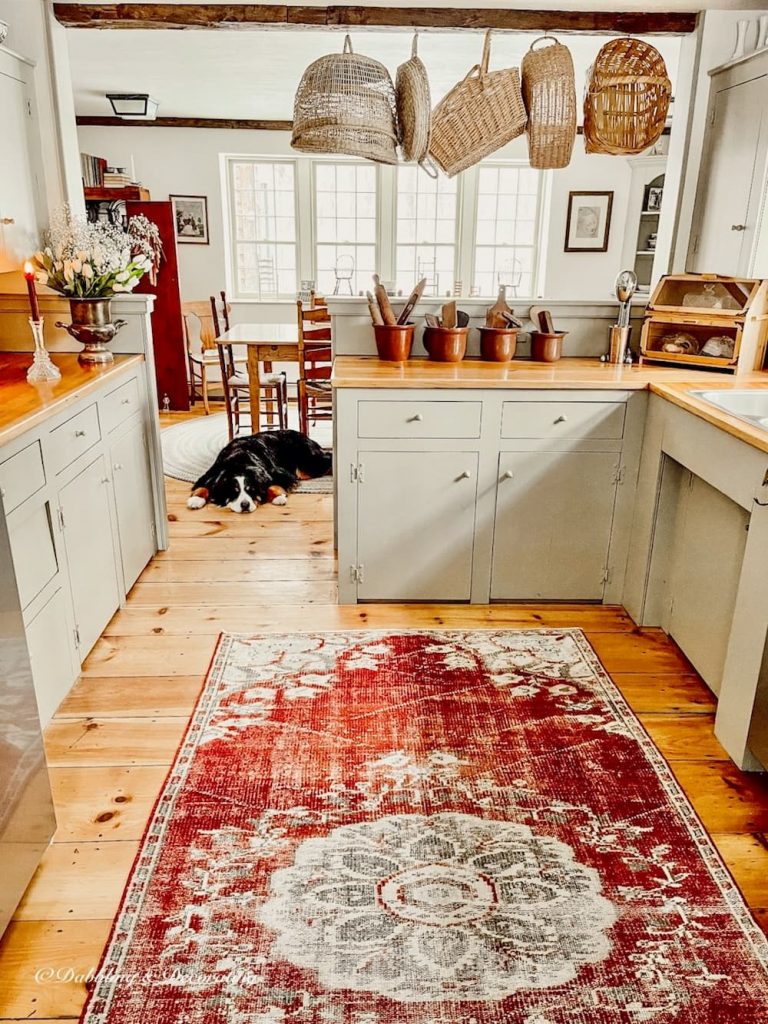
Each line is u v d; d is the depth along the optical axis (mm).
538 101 2580
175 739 2162
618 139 2725
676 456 2504
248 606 2959
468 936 1546
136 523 3117
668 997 1424
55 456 2211
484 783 1995
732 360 2873
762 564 1930
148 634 2738
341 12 3004
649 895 1652
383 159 2492
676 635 2674
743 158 2812
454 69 4617
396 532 2867
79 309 2820
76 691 2387
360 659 2576
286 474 4363
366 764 2061
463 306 3225
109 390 2750
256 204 7262
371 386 2660
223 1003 1404
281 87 5320
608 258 7051
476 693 2393
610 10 3008
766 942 1538
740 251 2852
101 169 6023
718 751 2145
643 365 3068
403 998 1416
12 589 1540
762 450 1936
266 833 1816
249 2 2977
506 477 2807
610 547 2926
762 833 1843
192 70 4746
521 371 2889
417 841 1797
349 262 7430
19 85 2850
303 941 1532
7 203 2762
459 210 7258
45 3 2953
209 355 6391
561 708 2322
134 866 1714
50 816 1741
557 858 1751
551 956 1505
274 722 2238
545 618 2898
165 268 5930
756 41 2992
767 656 1911
